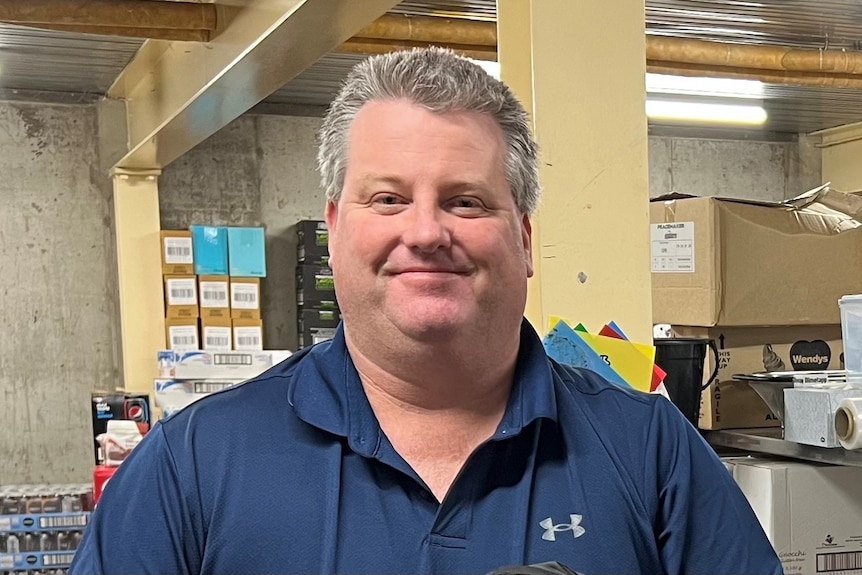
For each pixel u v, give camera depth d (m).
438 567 0.94
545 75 1.55
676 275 2.09
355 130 0.98
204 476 0.98
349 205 0.97
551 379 1.05
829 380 1.83
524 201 1.02
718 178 6.28
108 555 0.95
